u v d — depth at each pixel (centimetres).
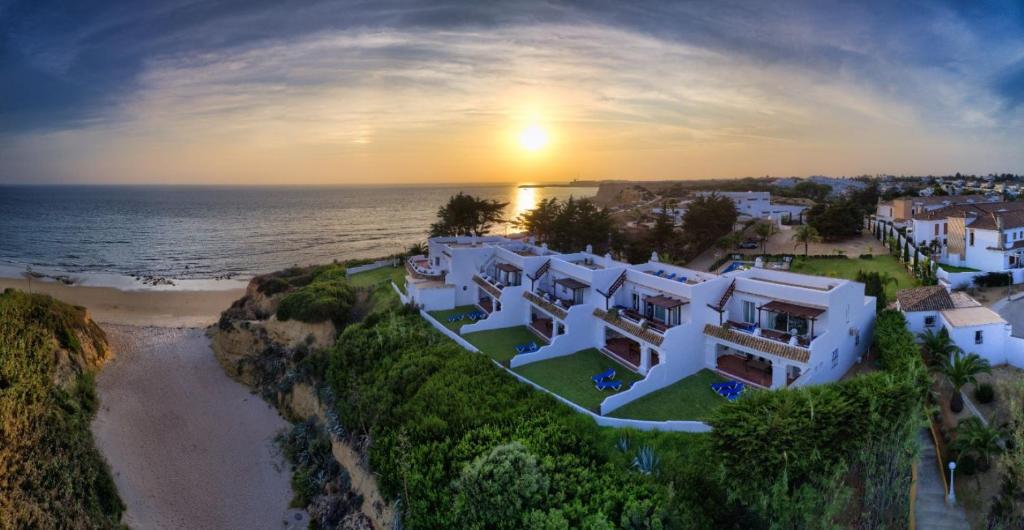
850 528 2347
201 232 19100
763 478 2323
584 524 2342
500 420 3102
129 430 4878
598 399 3397
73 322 6212
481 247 5838
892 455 2497
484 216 9469
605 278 4350
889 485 2466
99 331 6819
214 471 4297
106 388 5650
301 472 4125
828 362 3350
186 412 5184
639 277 4184
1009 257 5775
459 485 2625
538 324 4816
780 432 2375
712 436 2531
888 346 3428
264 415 5062
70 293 10031
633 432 2938
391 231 19275
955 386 3069
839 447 2414
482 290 5647
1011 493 2453
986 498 2545
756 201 11812
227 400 5397
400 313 5303
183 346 6800
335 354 4750
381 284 6756
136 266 12781
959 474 2684
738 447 2406
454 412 3238
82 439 4522
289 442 4522
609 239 8788
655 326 3803
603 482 2577
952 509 2534
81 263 13175
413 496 2905
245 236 17875
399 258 8400
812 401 2502
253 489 4072
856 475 2478
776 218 10538
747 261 7738
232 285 10794
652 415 3156
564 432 2927
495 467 2555
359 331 4984
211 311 8794
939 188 12900
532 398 3312
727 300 3762
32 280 11200
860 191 13338
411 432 3216
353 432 3891
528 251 5875
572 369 3888
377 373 4141
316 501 3812
